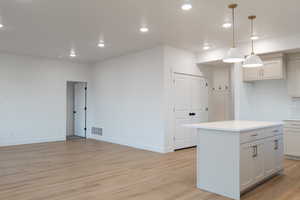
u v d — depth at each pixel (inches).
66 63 298.8
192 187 131.4
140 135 242.8
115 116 275.6
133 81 251.4
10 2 127.7
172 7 134.0
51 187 129.7
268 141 142.9
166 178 146.3
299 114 205.5
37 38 197.5
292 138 196.9
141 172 158.7
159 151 222.7
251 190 127.3
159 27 169.2
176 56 231.9
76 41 206.7
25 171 160.4
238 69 219.3
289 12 141.2
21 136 264.8
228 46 223.9
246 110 224.2
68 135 342.0
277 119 219.0
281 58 198.8
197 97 257.9
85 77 316.2
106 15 146.6
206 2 127.3
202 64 263.0
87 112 322.0
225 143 119.8
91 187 130.1
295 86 200.8
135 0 125.0
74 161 188.7
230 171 117.6
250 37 193.5
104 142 281.7
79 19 153.6
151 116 231.0
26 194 119.5
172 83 228.2
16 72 261.1
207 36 191.6
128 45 220.4
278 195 120.3
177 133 234.1
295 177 150.5
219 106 282.5
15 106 260.4
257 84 232.8
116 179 143.9
